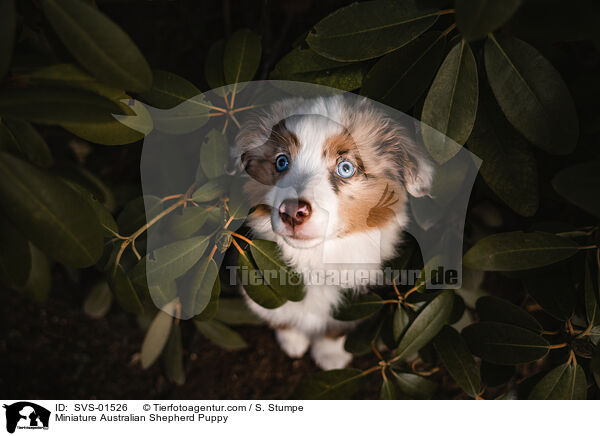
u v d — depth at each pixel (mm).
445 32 1374
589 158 1614
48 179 1171
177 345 2652
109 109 1198
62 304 3326
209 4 3164
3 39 1025
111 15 3055
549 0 1088
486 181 1555
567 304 1653
